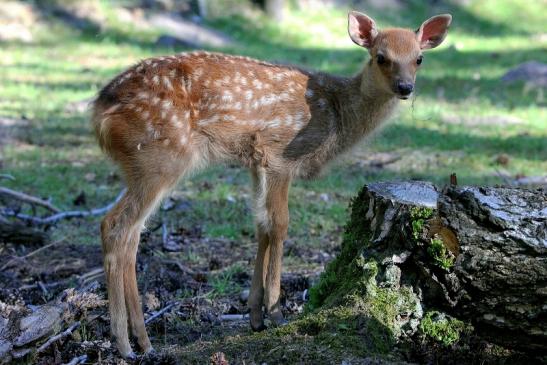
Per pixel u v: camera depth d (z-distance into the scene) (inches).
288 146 346.9
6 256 435.5
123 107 311.6
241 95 334.3
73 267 424.8
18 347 281.4
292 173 351.3
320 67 1143.6
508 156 688.4
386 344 275.9
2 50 1167.6
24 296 364.5
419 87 1011.3
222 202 560.7
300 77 355.9
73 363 283.6
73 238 478.0
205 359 273.0
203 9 1460.4
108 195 572.7
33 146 698.8
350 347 268.7
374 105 369.1
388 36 368.2
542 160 677.3
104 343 299.6
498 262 265.9
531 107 895.7
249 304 338.6
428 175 626.5
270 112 341.4
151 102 311.9
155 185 312.5
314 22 1535.4
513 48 1424.7
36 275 407.8
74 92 919.7
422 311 282.8
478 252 269.1
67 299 313.6
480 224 270.1
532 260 261.9
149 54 1209.4
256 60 353.7
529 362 277.3
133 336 306.2
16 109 821.9
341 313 281.7
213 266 433.7
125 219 306.5
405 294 284.8
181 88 320.5
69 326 307.7
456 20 1653.5
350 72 1104.2
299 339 275.9
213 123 331.0
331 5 1622.8
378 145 716.7
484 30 1627.7
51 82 978.7
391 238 289.7
